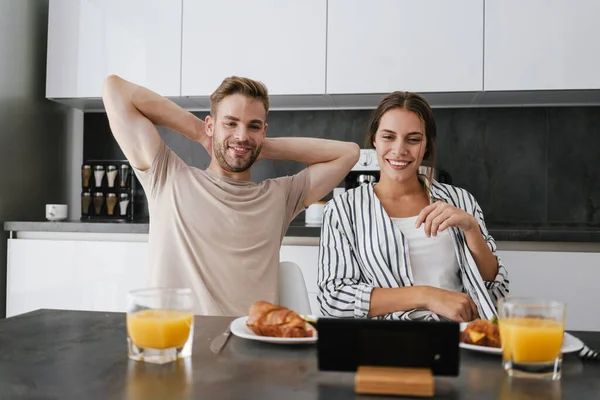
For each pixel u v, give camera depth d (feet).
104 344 2.65
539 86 7.95
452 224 3.83
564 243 7.33
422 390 1.98
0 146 8.42
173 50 8.64
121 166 9.16
